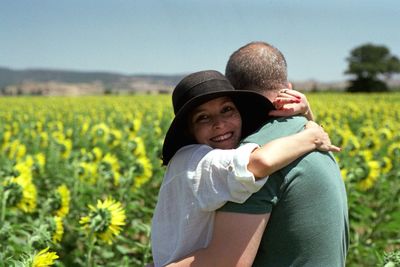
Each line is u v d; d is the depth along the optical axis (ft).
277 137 9.77
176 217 10.18
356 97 149.28
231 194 9.09
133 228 22.48
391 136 48.85
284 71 10.77
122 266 19.65
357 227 26.48
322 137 9.77
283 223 9.37
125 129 47.42
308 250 9.36
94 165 26.55
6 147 38.60
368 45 354.13
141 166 25.52
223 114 10.25
